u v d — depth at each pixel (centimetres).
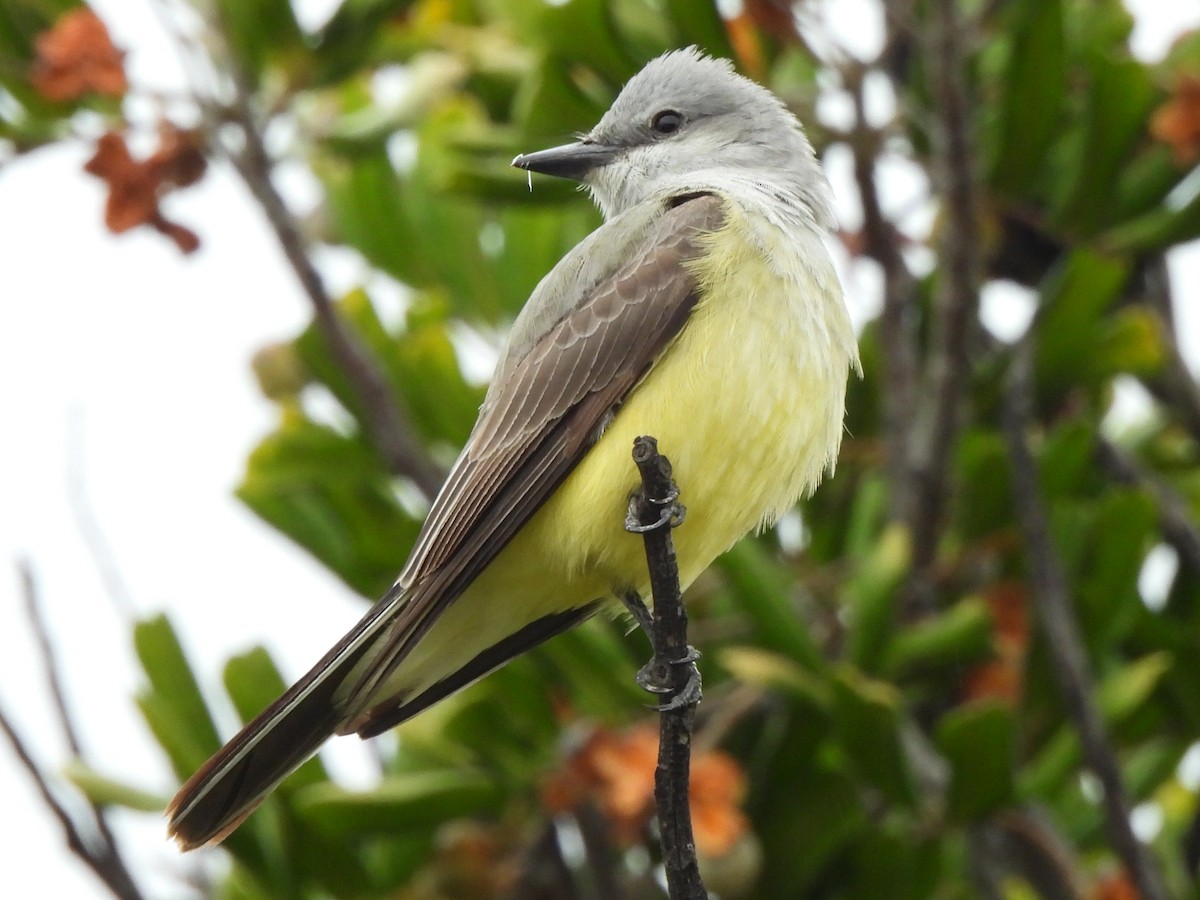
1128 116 1223
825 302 1032
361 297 1252
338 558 1245
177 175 1196
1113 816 1133
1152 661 1188
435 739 1148
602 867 1115
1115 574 1195
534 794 1129
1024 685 1186
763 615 1112
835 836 1152
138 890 1055
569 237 1330
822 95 1284
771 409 995
